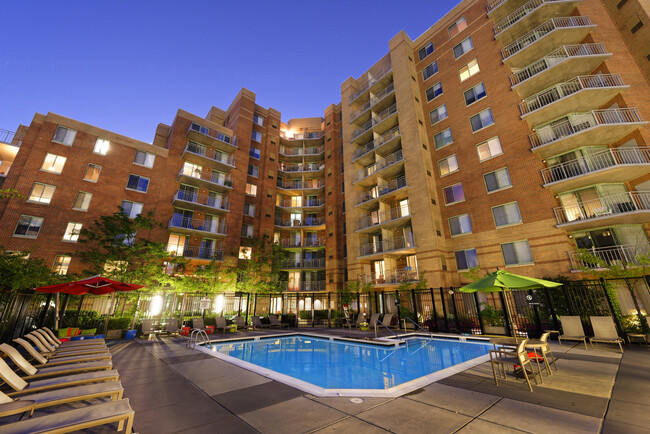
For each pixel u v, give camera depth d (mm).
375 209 29406
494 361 6398
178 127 30047
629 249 15562
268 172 37469
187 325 17578
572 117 18312
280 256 30734
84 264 21266
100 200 23766
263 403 4805
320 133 42875
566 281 14070
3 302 9820
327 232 35250
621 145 16812
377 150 28094
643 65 17125
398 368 8500
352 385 6676
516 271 18656
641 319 11328
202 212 29531
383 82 30125
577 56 17094
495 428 3775
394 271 24531
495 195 20656
